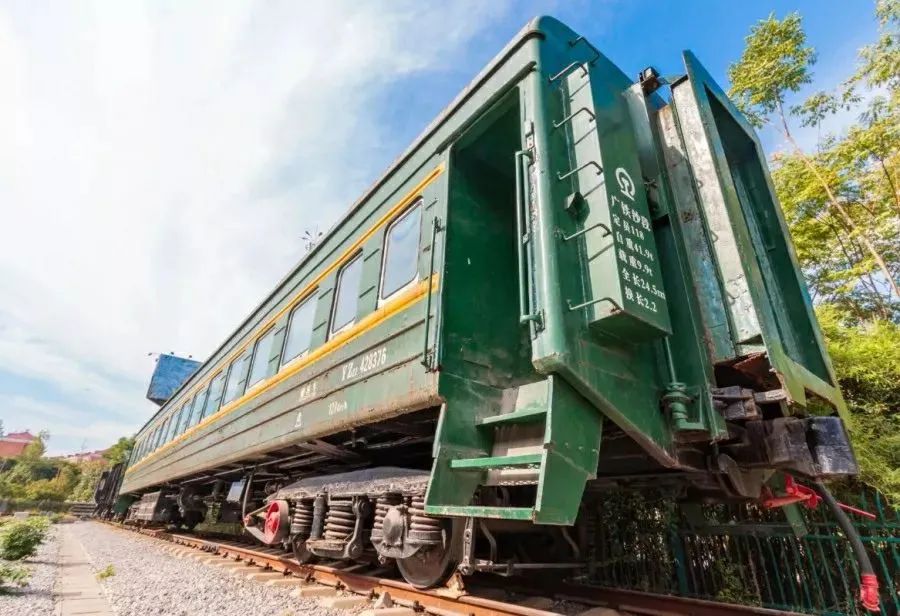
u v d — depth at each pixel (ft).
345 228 18.10
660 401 9.52
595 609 11.48
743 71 29.91
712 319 9.80
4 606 13.47
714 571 14.20
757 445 9.88
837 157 25.13
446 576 11.10
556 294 8.37
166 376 71.82
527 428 9.87
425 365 10.37
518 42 11.18
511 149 13.10
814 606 12.76
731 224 9.89
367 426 14.19
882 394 16.01
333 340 15.84
